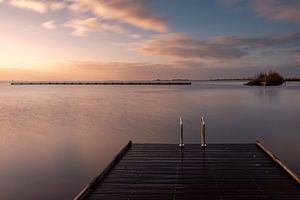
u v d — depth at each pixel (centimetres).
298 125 2514
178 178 946
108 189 858
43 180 1213
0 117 3152
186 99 5491
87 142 1950
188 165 1090
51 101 5306
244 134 2161
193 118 3002
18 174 1292
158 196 806
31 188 1127
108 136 2148
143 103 4762
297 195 802
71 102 5069
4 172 1320
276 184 882
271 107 3878
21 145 1859
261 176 955
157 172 1008
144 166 1079
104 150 1733
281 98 5378
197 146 1415
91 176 1262
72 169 1359
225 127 2455
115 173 999
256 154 1245
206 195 809
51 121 2878
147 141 1969
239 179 930
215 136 2098
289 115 3117
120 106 4306
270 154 1184
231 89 10038
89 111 3691
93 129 2439
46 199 1027
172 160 1161
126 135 2181
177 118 3027
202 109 3772
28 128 2480
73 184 1166
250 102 4628
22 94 7919
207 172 1004
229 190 842
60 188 1124
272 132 2222
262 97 5672
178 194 818
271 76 14312
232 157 1200
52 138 2075
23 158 1552
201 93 7525
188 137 2077
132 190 848
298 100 4906
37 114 3406
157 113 3438
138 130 2380
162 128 2462
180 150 1333
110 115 3303
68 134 2219
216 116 3106
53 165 1421
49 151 1703
